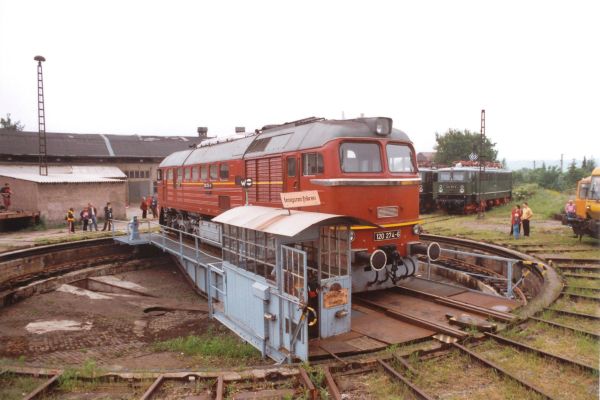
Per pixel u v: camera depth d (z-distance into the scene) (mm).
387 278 10984
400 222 10852
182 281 18484
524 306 9695
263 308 8641
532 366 6934
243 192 14352
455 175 29734
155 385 6688
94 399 6527
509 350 7504
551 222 24344
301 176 11227
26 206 27250
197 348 9836
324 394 6293
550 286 11070
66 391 6828
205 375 6988
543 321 8461
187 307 14312
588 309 9477
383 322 9219
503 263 15266
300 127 11844
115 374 7125
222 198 16078
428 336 8328
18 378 7199
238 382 6816
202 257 15930
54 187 27000
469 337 7969
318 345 8023
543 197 35219
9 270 16844
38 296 15930
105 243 21188
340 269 8703
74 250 19891
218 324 12195
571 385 6371
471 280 13961
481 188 29578
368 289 10883
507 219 26625
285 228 7945
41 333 12203
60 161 38125
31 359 10258
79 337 11906
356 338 8344
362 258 10242
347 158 10367
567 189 43844
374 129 10719
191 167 19094
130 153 41906
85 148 40281
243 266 9836
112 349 10789
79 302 15305
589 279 11781
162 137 46844
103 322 13211
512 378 6465
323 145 10414
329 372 6863
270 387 6664
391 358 7289
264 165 13008
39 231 25141
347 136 10352
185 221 20812
